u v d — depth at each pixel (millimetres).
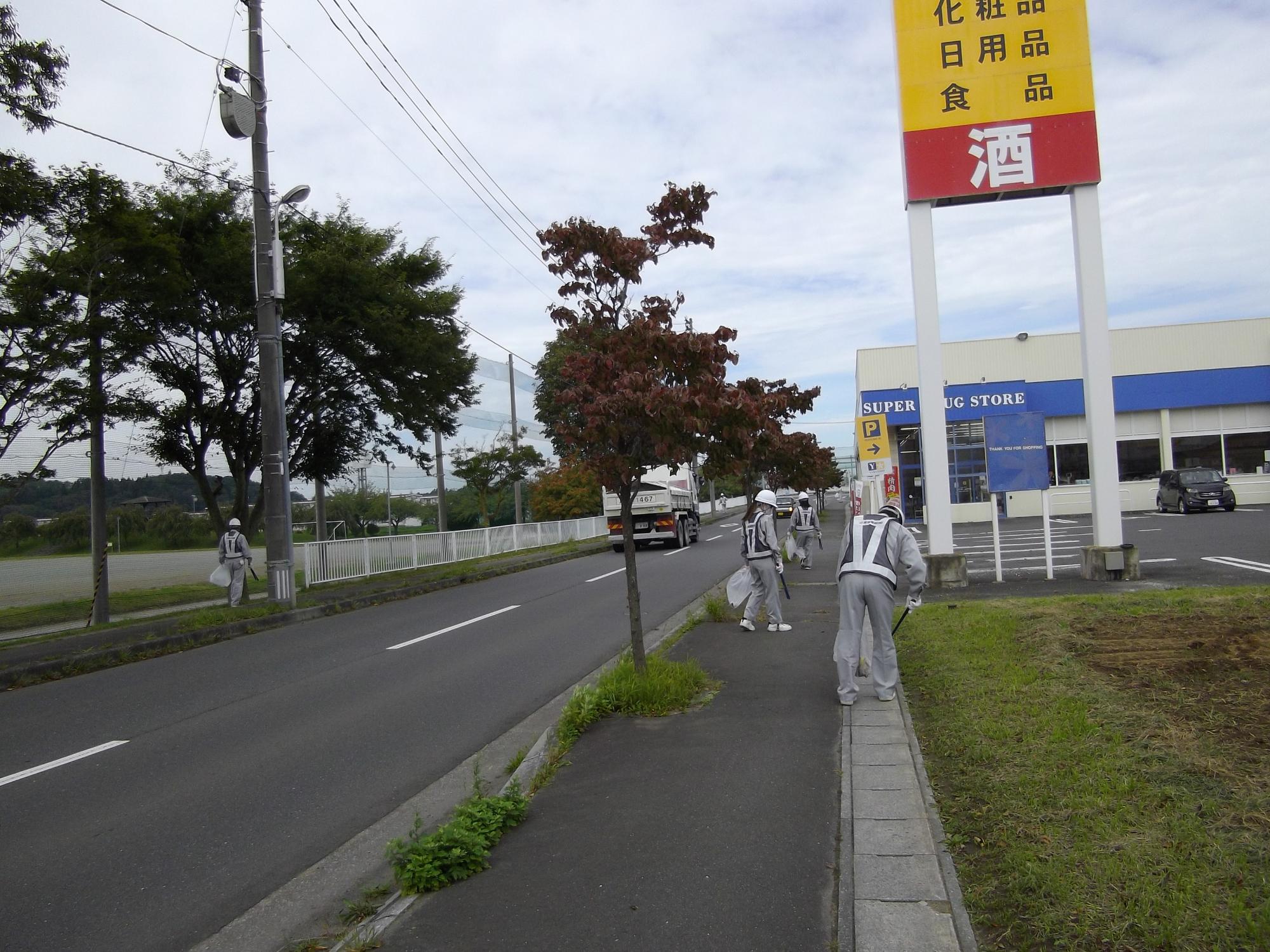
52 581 31562
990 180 14508
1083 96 14398
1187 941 3100
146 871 4793
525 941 3641
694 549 29781
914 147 14734
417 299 19859
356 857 4969
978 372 34906
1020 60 14500
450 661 10609
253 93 15961
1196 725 5230
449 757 6766
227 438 18562
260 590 26797
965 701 6469
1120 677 6512
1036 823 4211
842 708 6934
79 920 4246
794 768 5562
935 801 4750
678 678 7461
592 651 10859
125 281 13703
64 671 11211
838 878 4055
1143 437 34188
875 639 7047
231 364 17828
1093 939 3225
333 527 45281
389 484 39812
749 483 18625
